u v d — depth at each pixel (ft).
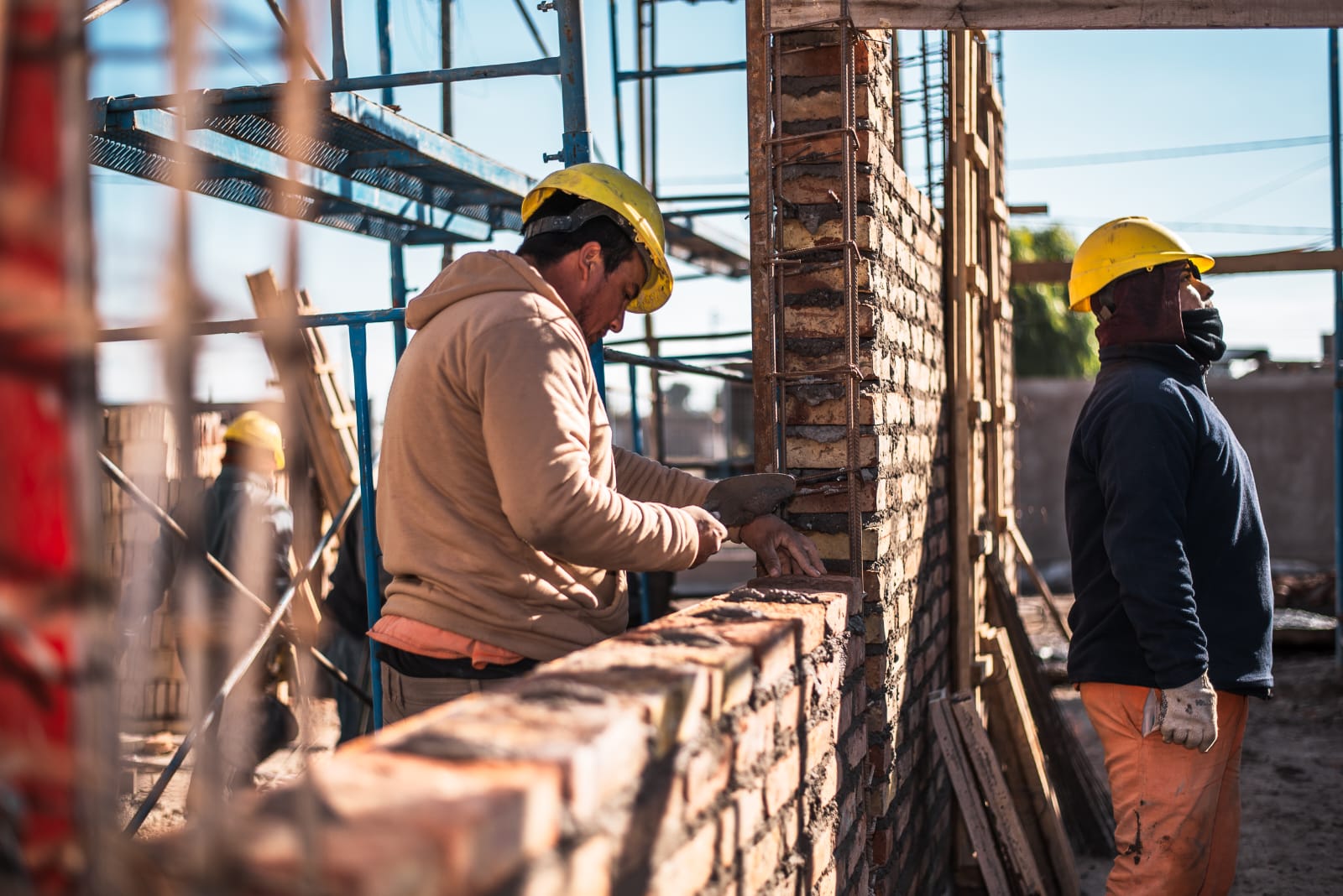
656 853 3.87
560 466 5.30
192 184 2.23
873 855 8.11
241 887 2.41
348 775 2.93
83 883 2.42
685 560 6.09
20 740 2.42
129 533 13.32
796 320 8.28
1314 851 13.06
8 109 2.21
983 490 15.17
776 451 8.22
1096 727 8.54
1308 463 45.24
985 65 16.30
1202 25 7.47
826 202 8.20
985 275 15.57
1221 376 49.55
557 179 6.64
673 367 12.33
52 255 2.22
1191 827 7.96
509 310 5.64
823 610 6.31
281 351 2.41
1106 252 8.79
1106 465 7.97
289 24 2.33
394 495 6.01
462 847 2.54
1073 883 11.80
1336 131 21.13
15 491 2.29
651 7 18.72
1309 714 19.33
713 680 4.44
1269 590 8.34
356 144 11.66
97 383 2.28
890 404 8.84
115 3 5.96
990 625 14.08
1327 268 18.06
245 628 2.67
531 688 3.92
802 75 8.23
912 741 9.84
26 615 2.32
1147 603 7.54
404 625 5.97
